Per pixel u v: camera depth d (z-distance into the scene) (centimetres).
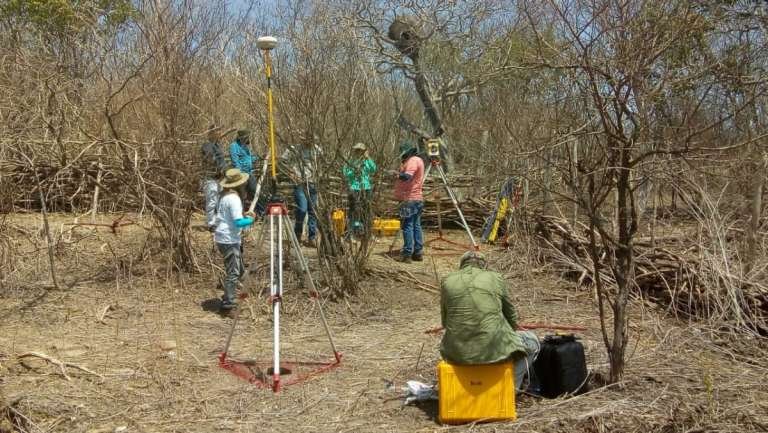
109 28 1014
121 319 789
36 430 528
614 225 916
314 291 683
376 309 852
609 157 573
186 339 732
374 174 900
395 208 1242
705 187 866
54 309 809
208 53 970
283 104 863
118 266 909
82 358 668
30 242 985
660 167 635
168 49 915
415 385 591
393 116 933
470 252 582
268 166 981
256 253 682
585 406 560
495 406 540
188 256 947
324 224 873
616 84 536
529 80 1015
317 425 543
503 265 1053
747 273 830
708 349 707
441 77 1547
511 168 948
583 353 594
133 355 680
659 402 566
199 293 885
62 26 1086
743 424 539
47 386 600
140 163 934
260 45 709
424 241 1261
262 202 1054
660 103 598
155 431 531
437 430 532
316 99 862
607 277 925
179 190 923
